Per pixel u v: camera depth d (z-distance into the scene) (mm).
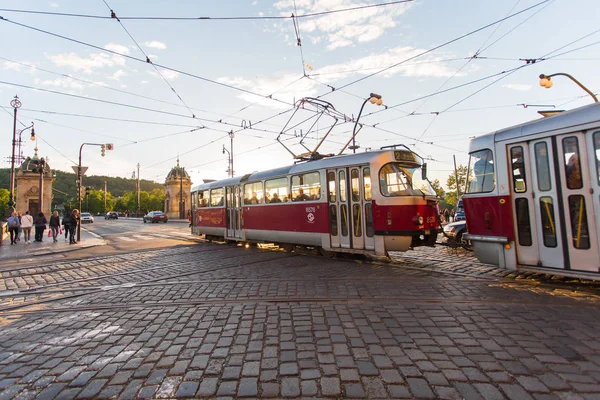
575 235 5836
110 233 27562
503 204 6797
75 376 3449
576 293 5980
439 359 3574
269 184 13016
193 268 9758
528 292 6117
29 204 41938
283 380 3221
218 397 2979
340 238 10281
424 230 9102
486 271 8180
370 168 9555
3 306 6441
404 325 4609
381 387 3055
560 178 6023
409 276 7801
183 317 5250
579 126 5785
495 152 6996
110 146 20797
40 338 4594
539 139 6340
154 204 93125
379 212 9297
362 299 5953
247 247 14672
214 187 16688
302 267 9383
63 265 10984
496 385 3047
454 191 47219
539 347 3816
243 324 4824
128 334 4609
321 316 5078
